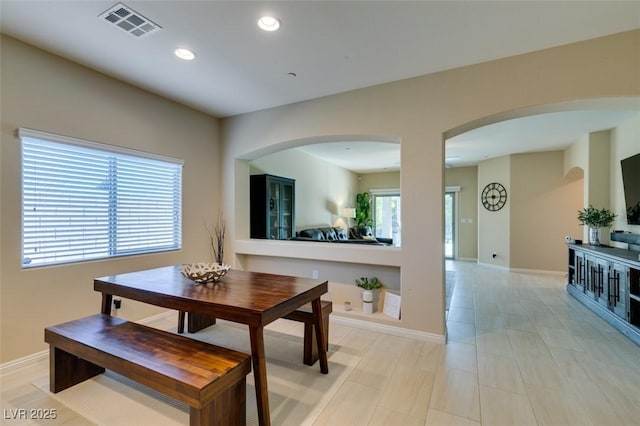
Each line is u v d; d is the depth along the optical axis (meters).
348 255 3.44
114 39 2.43
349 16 2.13
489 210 7.27
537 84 2.57
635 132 4.01
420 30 2.29
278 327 3.35
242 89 3.36
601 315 3.69
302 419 1.88
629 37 2.29
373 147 6.16
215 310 1.89
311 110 3.62
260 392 1.77
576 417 1.89
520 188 6.67
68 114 2.75
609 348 2.85
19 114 2.46
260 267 4.32
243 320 1.80
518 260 6.70
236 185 4.32
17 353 2.45
